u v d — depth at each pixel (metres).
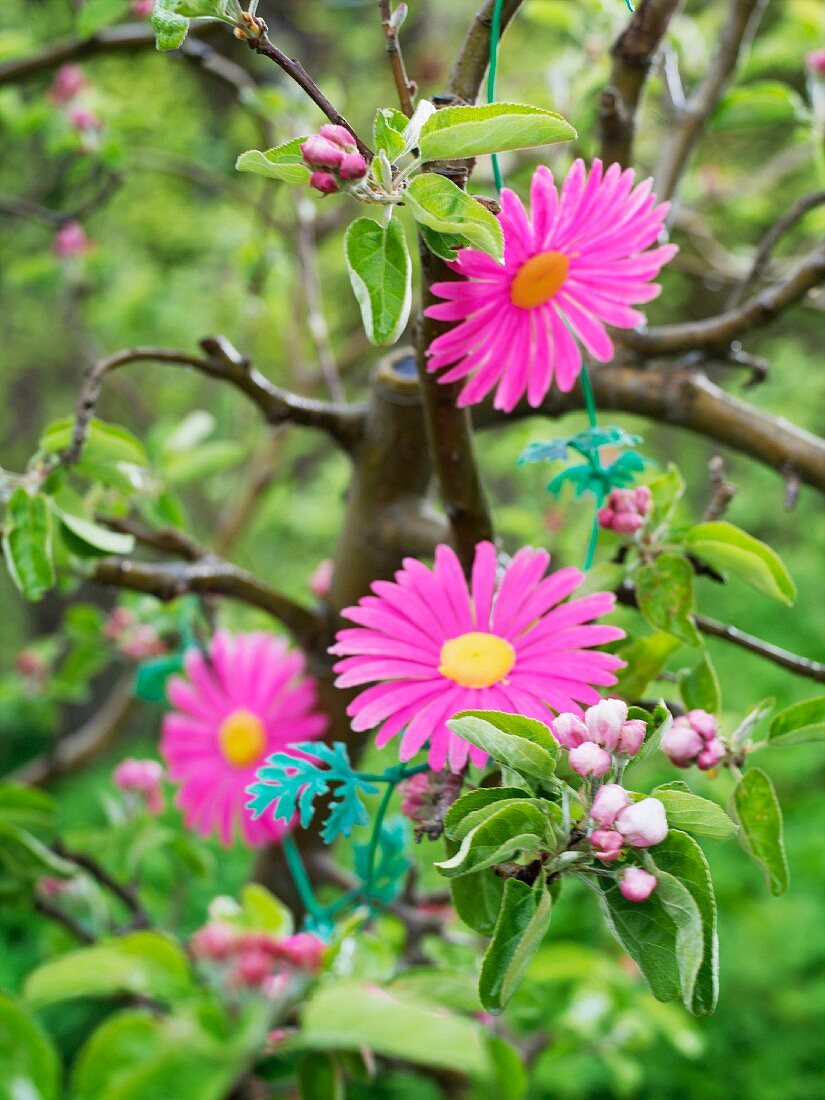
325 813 0.85
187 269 2.66
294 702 0.85
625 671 0.70
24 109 1.79
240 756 0.85
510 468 2.66
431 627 0.62
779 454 0.86
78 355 3.89
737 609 3.68
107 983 0.59
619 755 0.56
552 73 1.25
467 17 2.91
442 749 0.59
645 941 0.56
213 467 1.07
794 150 1.82
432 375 0.65
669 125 1.05
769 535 4.32
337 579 0.88
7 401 4.29
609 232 0.62
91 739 1.87
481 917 0.61
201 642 1.12
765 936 3.02
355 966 0.71
